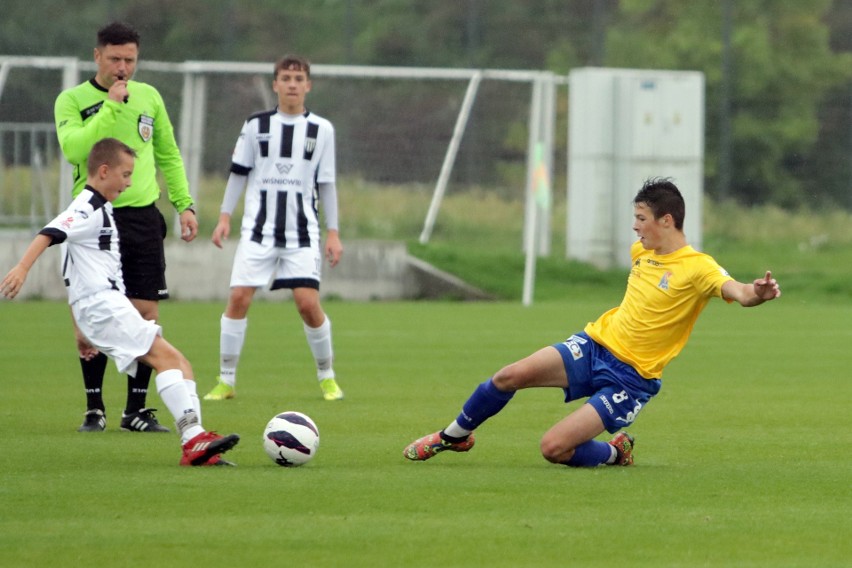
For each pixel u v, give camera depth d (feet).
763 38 404.36
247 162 121.29
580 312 229.45
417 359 153.48
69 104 99.91
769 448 90.07
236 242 259.60
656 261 80.38
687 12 418.10
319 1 420.36
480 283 271.08
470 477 75.66
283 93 120.88
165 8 410.31
